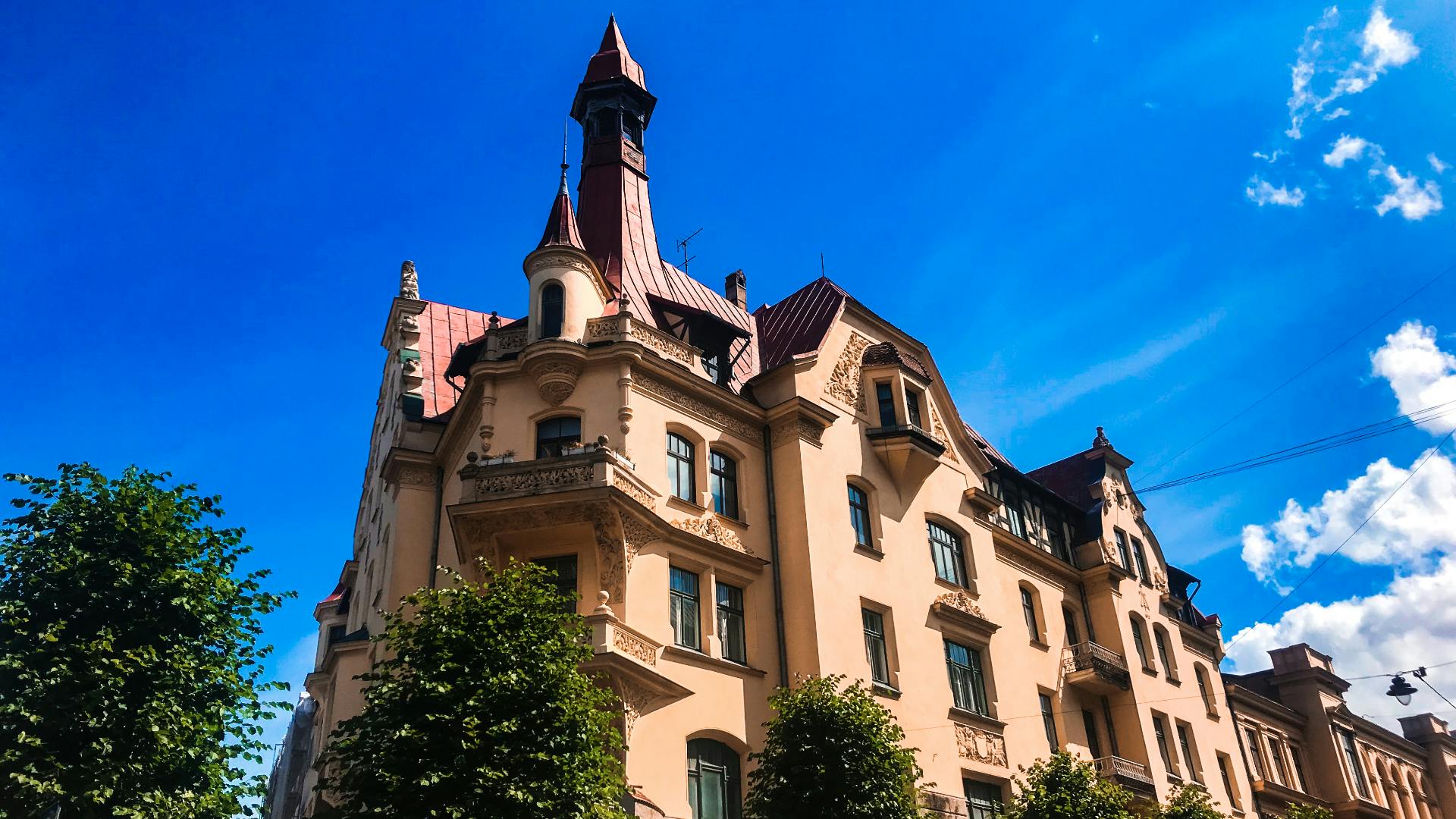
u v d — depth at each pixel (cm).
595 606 2452
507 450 2703
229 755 1902
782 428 3059
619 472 2509
